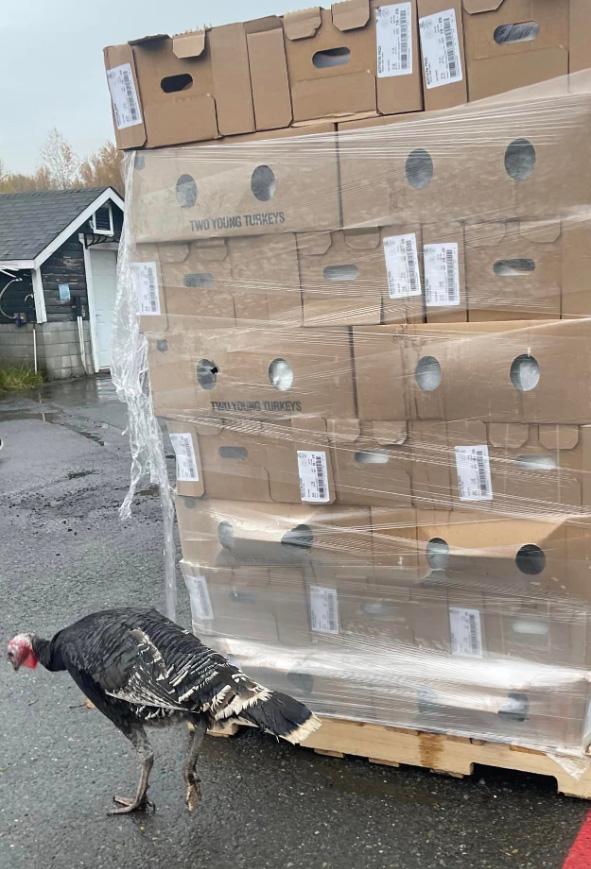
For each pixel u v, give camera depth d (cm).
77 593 383
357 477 216
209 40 209
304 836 209
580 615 200
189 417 237
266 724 188
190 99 214
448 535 209
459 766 222
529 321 189
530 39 179
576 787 210
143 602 367
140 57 218
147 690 204
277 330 217
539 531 198
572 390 188
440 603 216
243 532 233
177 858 205
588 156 178
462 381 197
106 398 1048
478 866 194
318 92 201
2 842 214
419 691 223
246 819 216
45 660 234
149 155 224
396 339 203
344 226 203
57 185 3138
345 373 211
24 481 612
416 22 188
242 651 245
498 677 212
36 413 948
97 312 1349
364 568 221
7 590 391
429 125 190
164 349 235
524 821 207
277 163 207
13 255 1196
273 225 211
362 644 229
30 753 252
